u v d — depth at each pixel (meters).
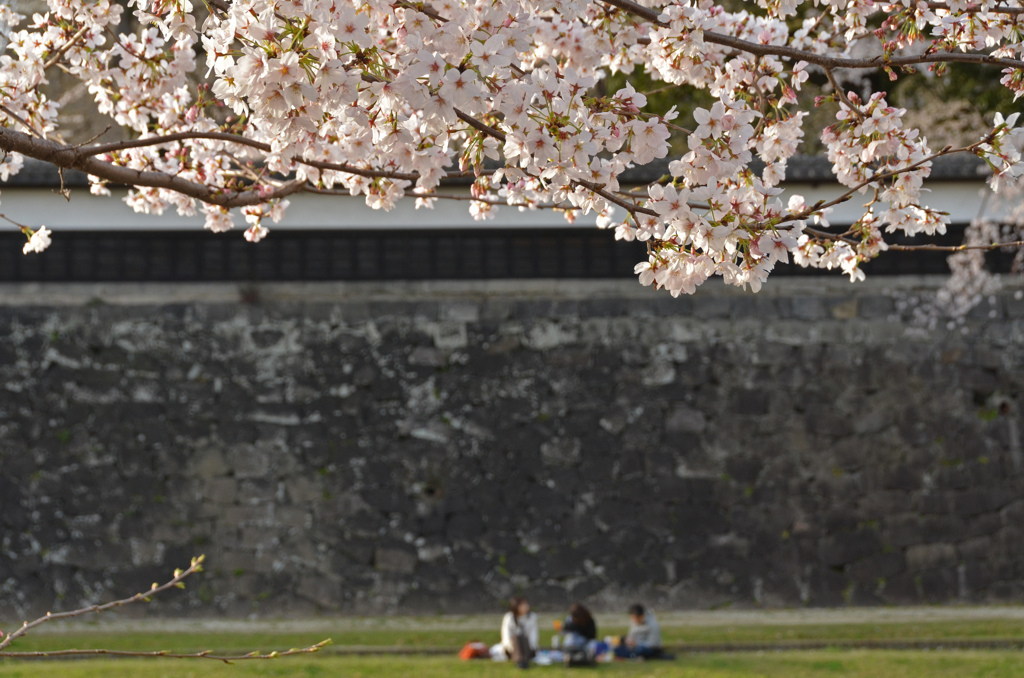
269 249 24.48
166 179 7.54
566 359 24.56
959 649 18.66
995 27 7.39
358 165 7.89
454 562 23.66
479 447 24.14
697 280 6.21
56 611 22.66
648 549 23.91
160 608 22.98
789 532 24.08
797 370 24.77
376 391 24.25
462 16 5.92
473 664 17.31
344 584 23.45
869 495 24.33
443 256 24.73
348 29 5.39
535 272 24.84
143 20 6.21
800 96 30.08
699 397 24.56
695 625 21.73
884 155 7.08
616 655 18.19
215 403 23.92
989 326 25.09
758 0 7.41
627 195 6.20
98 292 23.97
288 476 23.80
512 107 5.80
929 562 24.09
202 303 24.25
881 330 24.98
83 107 23.72
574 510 23.98
